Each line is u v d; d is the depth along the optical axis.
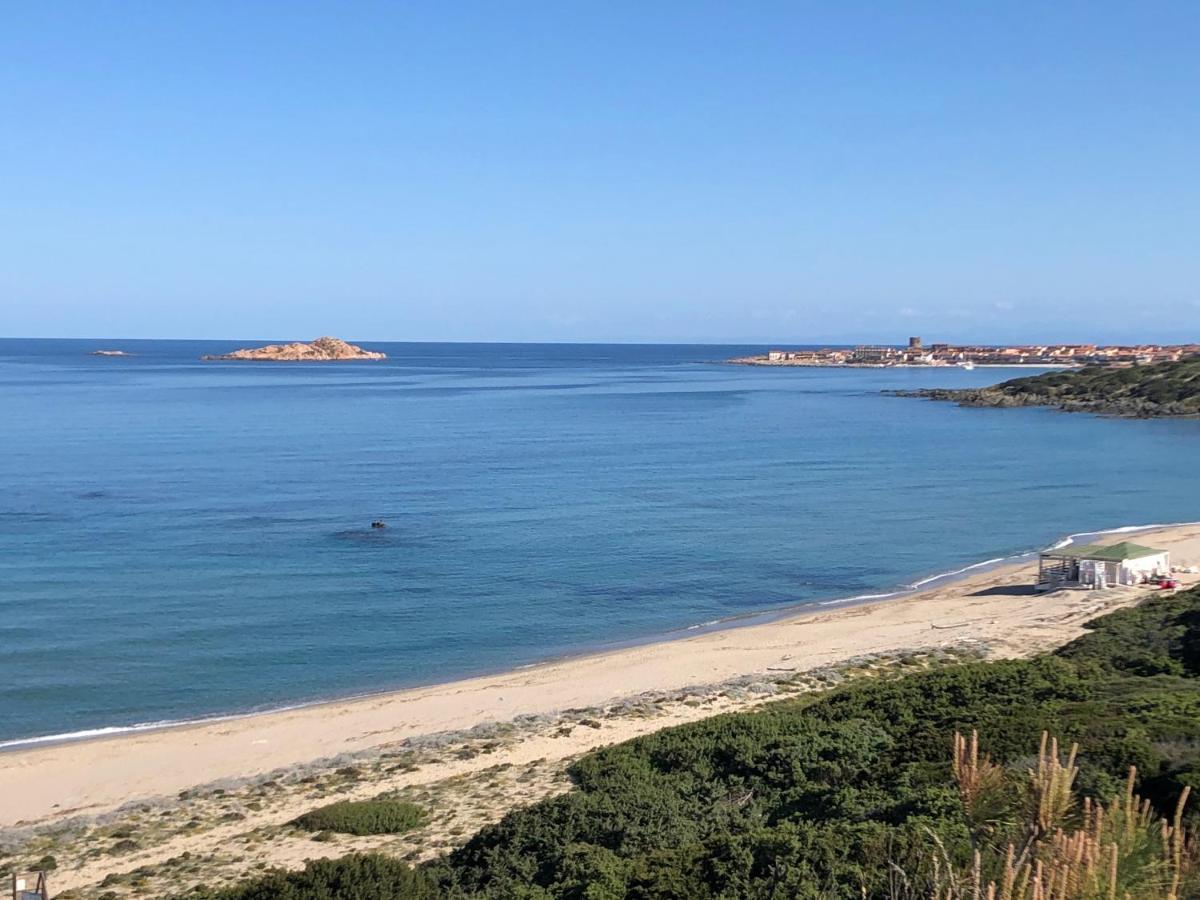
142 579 44.69
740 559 50.72
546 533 56.28
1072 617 36.84
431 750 25.56
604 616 40.69
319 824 20.23
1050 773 8.09
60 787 24.02
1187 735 15.52
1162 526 58.47
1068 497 69.88
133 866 18.94
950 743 16.48
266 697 31.09
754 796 18.03
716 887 12.20
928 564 50.09
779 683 30.08
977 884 6.52
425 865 17.38
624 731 26.19
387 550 51.41
